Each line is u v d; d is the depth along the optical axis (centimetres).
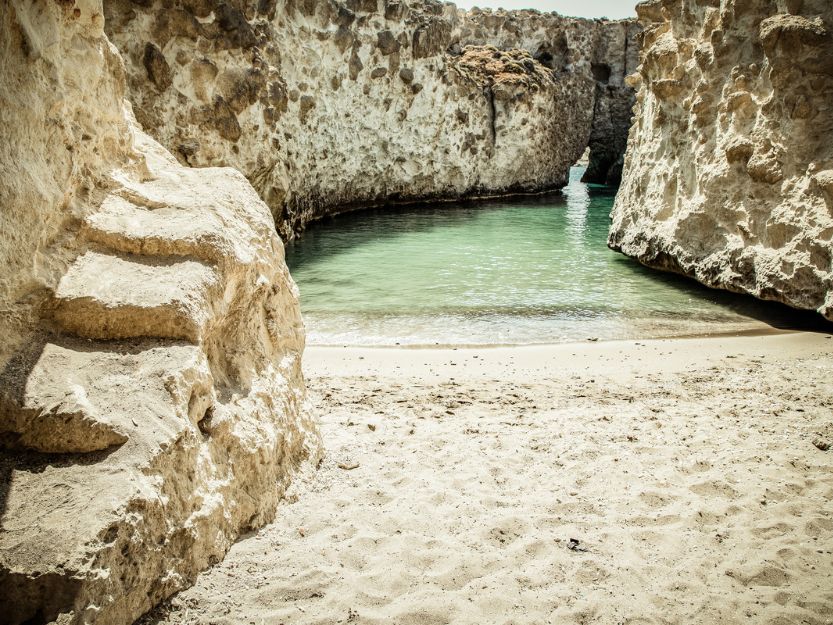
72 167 291
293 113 1395
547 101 2380
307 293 930
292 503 333
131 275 284
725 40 910
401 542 306
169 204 323
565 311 850
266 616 250
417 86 1880
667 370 607
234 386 310
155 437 239
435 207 2016
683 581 285
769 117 816
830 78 750
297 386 376
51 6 282
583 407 502
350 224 1620
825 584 285
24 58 261
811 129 769
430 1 1930
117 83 346
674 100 1052
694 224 960
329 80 1562
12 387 238
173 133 1012
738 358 643
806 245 746
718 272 899
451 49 2359
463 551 302
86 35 314
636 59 2672
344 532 311
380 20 1705
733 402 507
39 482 223
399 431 443
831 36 745
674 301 900
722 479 374
